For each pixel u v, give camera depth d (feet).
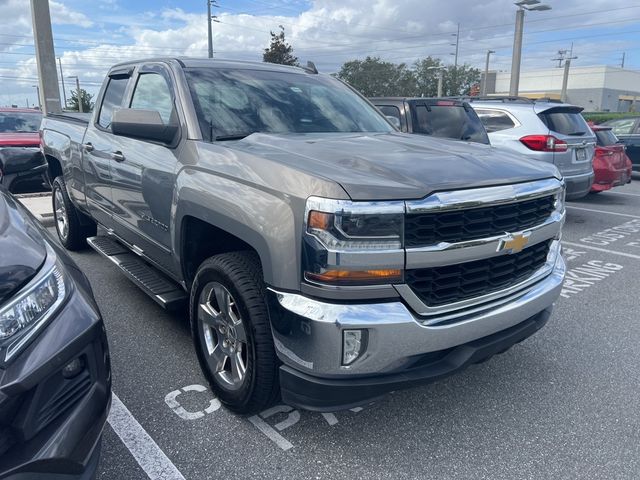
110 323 13.92
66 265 7.64
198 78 11.99
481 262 8.77
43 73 35.17
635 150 44.65
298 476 8.42
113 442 9.12
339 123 12.78
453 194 8.08
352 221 7.45
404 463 8.78
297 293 7.92
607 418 10.15
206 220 9.61
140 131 10.98
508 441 9.40
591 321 14.92
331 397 7.88
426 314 8.08
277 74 13.67
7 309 6.19
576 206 33.94
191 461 8.70
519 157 10.76
